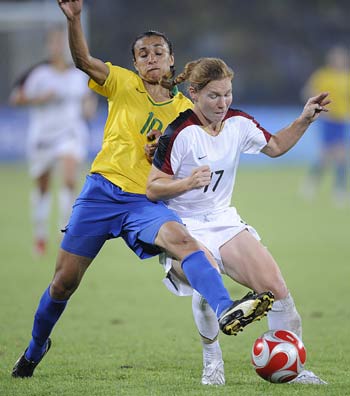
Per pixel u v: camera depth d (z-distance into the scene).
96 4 135.50
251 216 60.03
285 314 19.88
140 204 20.56
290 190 79.19
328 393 19.25
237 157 20.62
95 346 25.45
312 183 75.00
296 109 112.38
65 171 45.56
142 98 21.08
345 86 72.12
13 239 50.28
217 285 18.61
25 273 39.06
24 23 82.06
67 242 20.75
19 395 19.42
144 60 21.05
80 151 46.69
